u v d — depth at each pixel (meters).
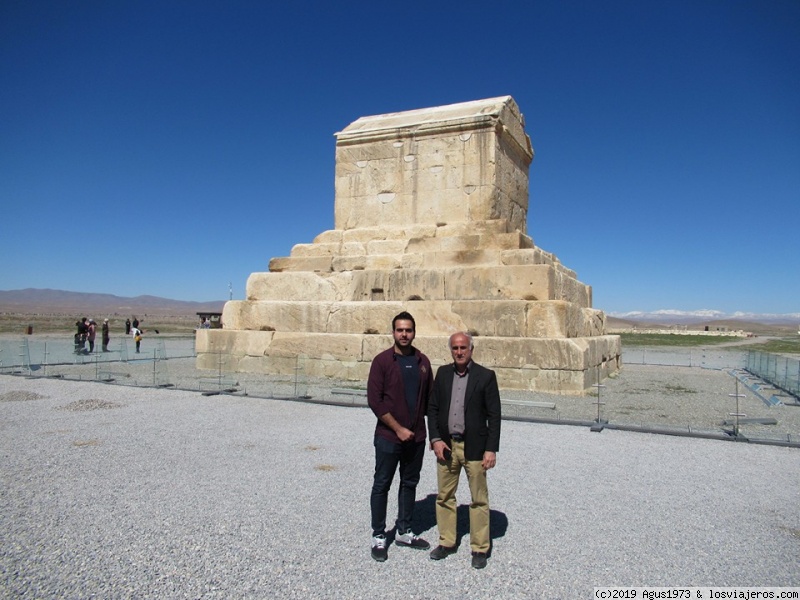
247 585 3.55
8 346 24.59
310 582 3.61
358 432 7.69
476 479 3.87
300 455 6.51
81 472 5.77
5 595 3.37
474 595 3.48
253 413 8.96
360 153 14.24
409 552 4.08
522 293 11.61
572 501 5.10
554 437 7.52
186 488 5.32
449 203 13.34
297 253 14.42
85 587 3.50
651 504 5.04
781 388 12.88
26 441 7.01
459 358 4.00
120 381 12.35
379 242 13.56
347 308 12.91
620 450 6.88
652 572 3.79
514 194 14.53
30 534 4.25
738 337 54.06
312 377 12.82
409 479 4.23
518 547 4.15
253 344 13.64
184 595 3.43
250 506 4.88
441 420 4.00
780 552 4.10
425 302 12.14
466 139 13.26
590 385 11.66
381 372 4.18
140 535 4.26
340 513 4.75
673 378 15.27
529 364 11.06
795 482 5.68
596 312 15.45
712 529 4.49
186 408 9.33
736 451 6.88
